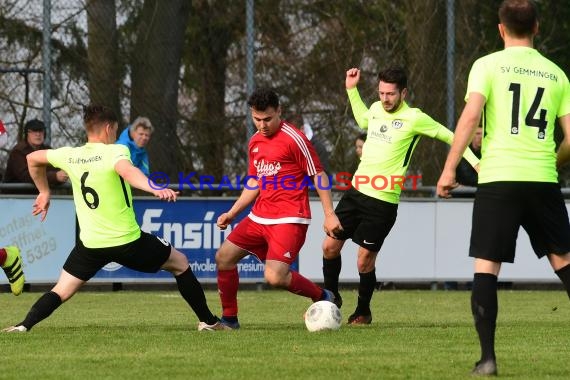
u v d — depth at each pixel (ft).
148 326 90.12
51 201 134.51
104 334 79.66
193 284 82.64
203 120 144.46
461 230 139.85
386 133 92.68
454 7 142.20
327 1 151.43
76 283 81.25
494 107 59.88
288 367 61.62
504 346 72.74
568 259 60.90
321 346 71.97
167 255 81.56
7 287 139.44
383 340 75.61
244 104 146.00
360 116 96.53
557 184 60.13
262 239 84.38
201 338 76.79
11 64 143.43
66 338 76.69
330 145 148.05
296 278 84.38
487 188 59.16
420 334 79.87
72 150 79.36
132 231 79.66
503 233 58.44
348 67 150.10
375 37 149.79
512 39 61.52
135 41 144.25
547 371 60.29
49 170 135.44
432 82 143.64
